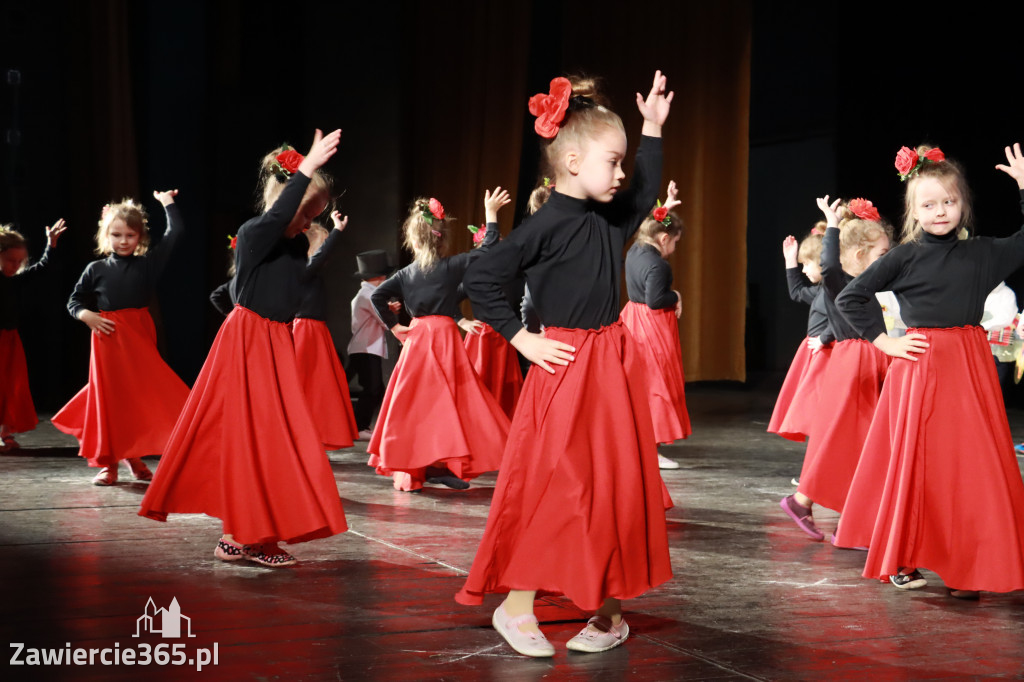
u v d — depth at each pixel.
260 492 2.91
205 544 3.37
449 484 4.58
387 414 4.38
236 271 3.02
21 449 5.61
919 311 2.77
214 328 9.09
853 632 2.47
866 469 3.03
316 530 2.91
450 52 9.84
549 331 2.26
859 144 10.33
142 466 4.64
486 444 4.31
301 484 2.92
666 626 2.52
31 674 2.12
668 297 5.19
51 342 8.29
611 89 10.62
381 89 8.90
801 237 11.17
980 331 2.77
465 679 2.12
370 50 8.88
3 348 5.61
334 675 2.13
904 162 2.82
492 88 9.94
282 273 3.02
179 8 8.81
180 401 4.55
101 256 8.47
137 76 8.72
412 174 9.73
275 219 2.94
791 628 2.50
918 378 2.75
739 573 3.07
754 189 11.79
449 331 4.38
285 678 2.11
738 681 2.11
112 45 8.45
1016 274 8.73
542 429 2.20
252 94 9.00
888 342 2.79
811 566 3.16
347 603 2.69
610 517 2.17
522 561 2.19
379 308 4.45
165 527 3.63
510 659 2.24
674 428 5.16
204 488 3.00
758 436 6.58
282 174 3.16
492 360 5.60
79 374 8.40
